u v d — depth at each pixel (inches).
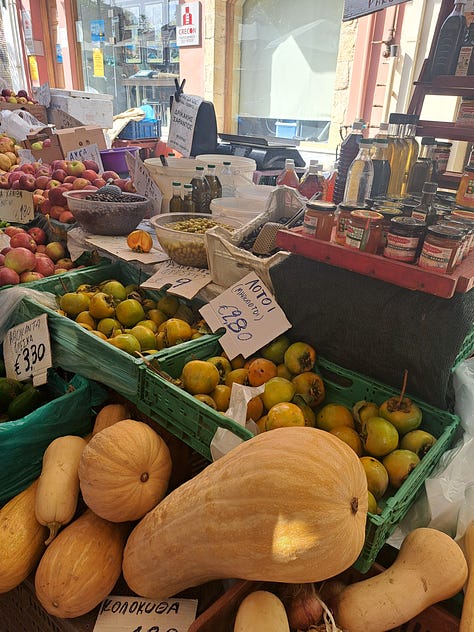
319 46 168.1
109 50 244.2
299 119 183.3
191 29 187.8
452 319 42.3
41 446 53.4
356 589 36.1
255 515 30.7
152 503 42.7
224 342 54.6
